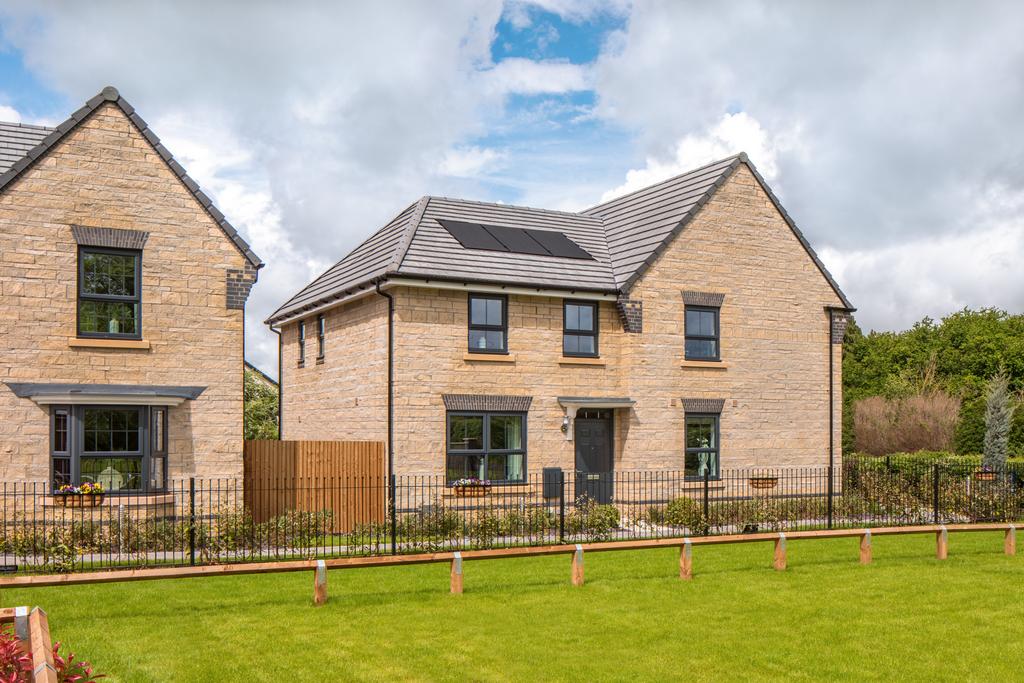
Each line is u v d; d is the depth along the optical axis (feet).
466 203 82.48
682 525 67.51
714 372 77.61
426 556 42.63
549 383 72.79
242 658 32.04
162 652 32.53
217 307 61.11
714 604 41.37
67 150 57.26
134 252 59.00
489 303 71.41
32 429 55.36
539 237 79.87
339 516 63.00
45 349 56.13
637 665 32.04
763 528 67.41
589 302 74.84
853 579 47.55
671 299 75.82
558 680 30.32
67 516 54.95
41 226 56.29
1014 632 36.99
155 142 59.67
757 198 80.79
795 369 81.92
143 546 54.34
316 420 82.69
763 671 31.63
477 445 70.18
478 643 34.47
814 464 82.28
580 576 45.27
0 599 40.96
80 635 34.45
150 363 58.95
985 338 170.19
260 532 56.24
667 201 82.38
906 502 75.92
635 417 73.72
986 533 67.05
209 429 60.29
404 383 67.82
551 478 71.61
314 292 85.46
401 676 30.48
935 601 42.42
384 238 80.28
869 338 189.16
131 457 57.31
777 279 81.35
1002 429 98.68
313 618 37.96
